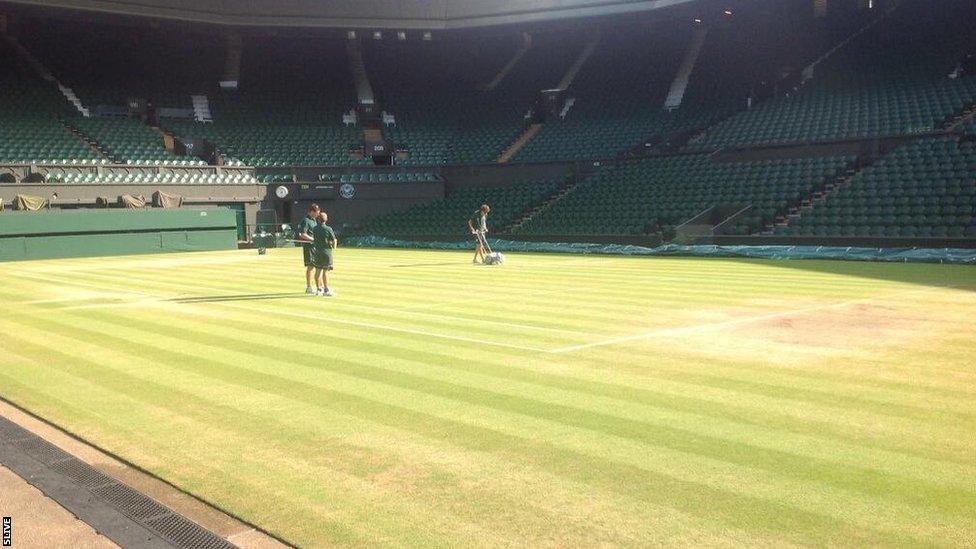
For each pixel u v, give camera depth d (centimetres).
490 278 1758
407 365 812
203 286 1683
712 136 3350
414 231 3519
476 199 3675
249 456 533
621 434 566
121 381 765
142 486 484
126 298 1468
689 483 469
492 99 4316
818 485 462
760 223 2606
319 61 4444
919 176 2484
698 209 2861
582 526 411
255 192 3600
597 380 730
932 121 2756
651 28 4325
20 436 587
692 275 1762
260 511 439
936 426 573
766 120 3291
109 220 3045
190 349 927
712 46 4075
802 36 3850
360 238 3519
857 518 414
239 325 1103
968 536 391
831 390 680
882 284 1502
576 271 1922
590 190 3322
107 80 3953
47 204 3044
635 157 3431
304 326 1084
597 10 3731
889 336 931
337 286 1633
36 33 3941
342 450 542
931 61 3278
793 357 817
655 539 394
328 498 456
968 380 708
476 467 503
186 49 4266
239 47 4388
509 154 3903
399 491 464
